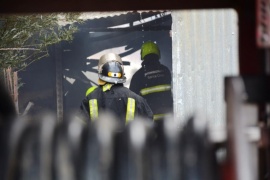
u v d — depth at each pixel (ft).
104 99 39.24
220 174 9.41
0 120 9.87
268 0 10.93
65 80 59.11
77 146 9.23
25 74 58.08
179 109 58.65
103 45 59.57
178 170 9.18
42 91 58.49
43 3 12.83
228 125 9.46
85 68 59.36
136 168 9.12
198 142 9.25
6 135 9.27
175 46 58.90
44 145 9.22
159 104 56.24
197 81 59.11
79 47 59.06
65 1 12.87
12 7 12.76
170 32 59.31
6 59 37.19
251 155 10.04
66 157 9.20
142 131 9.36
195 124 9.41
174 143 9.29
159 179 9.20
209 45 59.16
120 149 9.26
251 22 11.83
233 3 12.18
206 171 9.12
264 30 10.96
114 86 39.47
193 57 59.11
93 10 13.07
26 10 12.78
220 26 59.31
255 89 10.12
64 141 9.26
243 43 11.84
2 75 38.01
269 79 10.10
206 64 59.31
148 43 56.49
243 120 9.29
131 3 13.12
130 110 39.29
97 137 9.27
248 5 11.86
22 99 58.23
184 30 59.00
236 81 9.41
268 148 10.21
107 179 9.13
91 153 9.19
